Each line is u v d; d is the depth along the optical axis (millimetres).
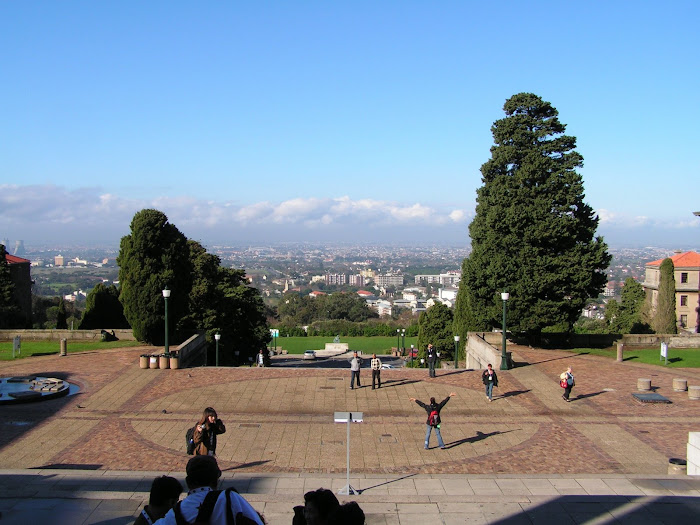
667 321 58469
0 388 27734
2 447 20594
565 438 21984
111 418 24141
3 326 55781
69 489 15281
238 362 60188
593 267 39875
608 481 16172
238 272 65625
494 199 41062
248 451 20438
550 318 39094
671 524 13125
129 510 13562
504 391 28703
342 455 20094
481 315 41719
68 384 29297
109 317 56531
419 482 16359
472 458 19891
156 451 20312
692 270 85250
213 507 6805
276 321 158500
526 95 42719
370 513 13797
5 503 13930
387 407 26000
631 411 25500
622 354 36562
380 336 110625
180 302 42375
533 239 39094
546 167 40812
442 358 67188
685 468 17781
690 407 26109
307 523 6582
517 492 15469
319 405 26203
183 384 29547
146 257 40906
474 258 41594
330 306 157750
